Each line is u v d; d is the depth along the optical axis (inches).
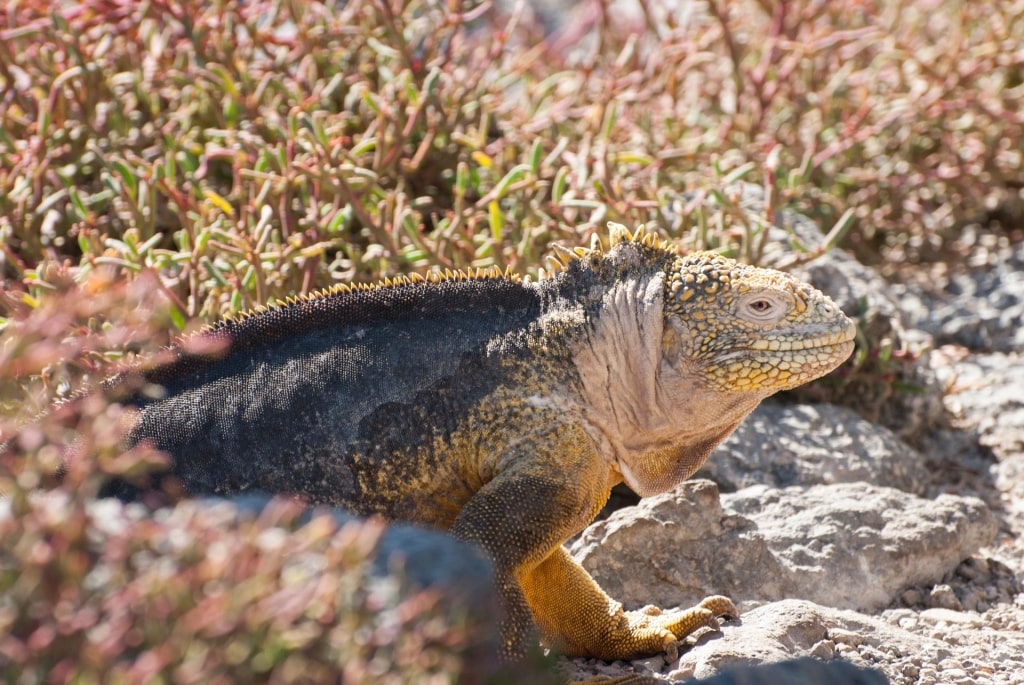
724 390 420.2
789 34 957.8
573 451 408.2
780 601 458.6
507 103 856.3
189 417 401.7
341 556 243.8
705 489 504.1
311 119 684.1
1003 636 474.3
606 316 422.6
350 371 409.4
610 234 441.4
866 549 517.0
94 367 498.3
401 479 406.9
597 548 488.4
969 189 940.0
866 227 914.7
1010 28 1004.6
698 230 663.8
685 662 413.1
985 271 908.6
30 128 711.1
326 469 402.0
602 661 442.9
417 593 275.4
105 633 228.7
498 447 406.6
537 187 695.1
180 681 222.8
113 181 646.5
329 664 243.8
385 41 818.8
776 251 700.7
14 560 232.8
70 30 711.1
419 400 408.5
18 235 665.6
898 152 956.6
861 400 690.8
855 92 971.9
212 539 242.4
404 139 698.2
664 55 910.4
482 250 649.6
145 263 579.8
